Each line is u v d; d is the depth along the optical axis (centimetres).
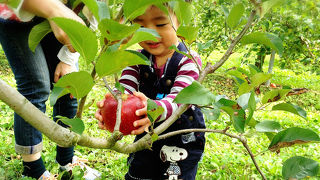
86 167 247
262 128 96
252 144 377
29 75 180
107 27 62
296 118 550
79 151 296
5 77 562
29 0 115
